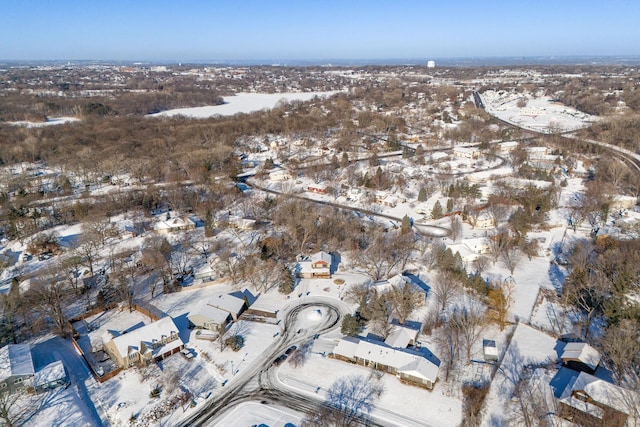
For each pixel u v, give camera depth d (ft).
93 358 249.55
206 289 322.75
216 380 232.73
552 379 223.71
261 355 252.21
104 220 419.54
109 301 305.53
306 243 385.29
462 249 359.05
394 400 216.33
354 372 236.22
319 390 224.33
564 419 197.88
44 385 221.66
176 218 425.69
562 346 251.60
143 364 242.58
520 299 301.22
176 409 213.05
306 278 336.49
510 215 439.63
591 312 263.90
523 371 231.91
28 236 401.90
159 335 252.83
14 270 349.20
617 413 189.26
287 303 304.91
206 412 211.61
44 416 205.98
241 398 220.23
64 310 294.87
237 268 337.93
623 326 238.89
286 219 421.59
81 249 366.84
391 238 382.63
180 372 237.86
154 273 339.57
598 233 389.60
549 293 310.24
